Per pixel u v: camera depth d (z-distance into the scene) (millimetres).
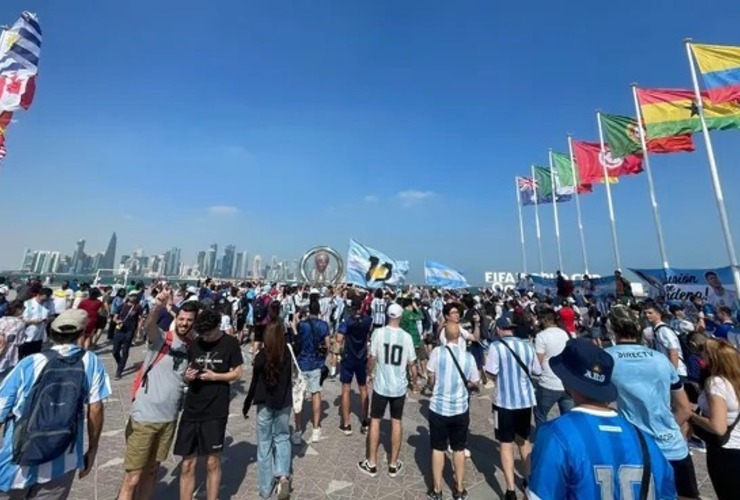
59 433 3008
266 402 4758
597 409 2117
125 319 10430
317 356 6887
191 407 4219
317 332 6906
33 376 3156
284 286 19641
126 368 11422
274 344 4852
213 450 4195
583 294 16031
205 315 4453
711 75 13477
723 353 3689
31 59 11836
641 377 3604
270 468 4715
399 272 21547
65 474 3084
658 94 15664
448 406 4867
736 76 13125
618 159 19844
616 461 1917
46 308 9609
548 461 1966
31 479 2941
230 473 5441
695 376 6297
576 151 22125
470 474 5711
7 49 11500
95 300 11953
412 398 9617
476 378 5078
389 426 7613
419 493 5109
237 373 4410
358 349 7316
